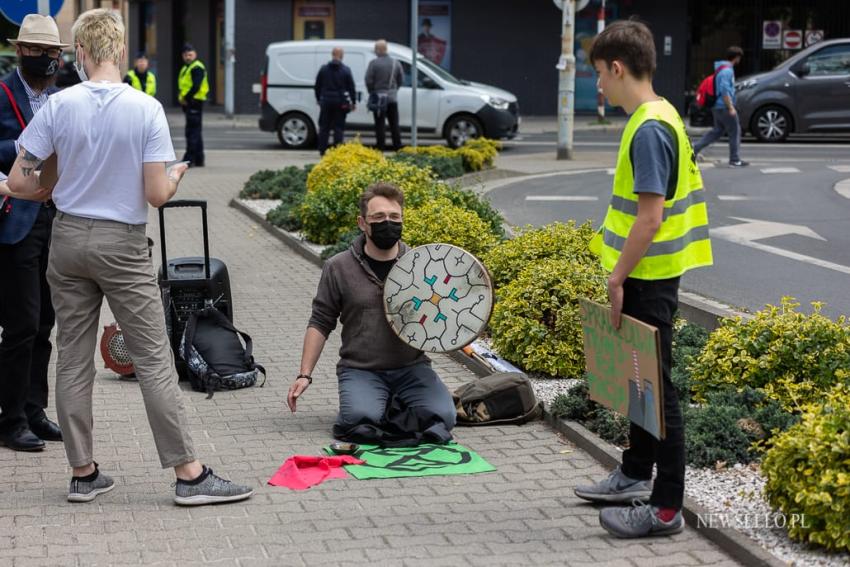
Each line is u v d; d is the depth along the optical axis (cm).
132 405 880
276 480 709
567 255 1046
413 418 791
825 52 3169
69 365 671
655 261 593
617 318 599
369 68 2847
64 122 648
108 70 665
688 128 3603
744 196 2031
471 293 812
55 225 657
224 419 848
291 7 4284
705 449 712
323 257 1445
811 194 2050
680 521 618
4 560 588
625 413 617
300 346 1077
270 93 3123
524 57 4241
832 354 801
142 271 659
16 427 772
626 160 597
